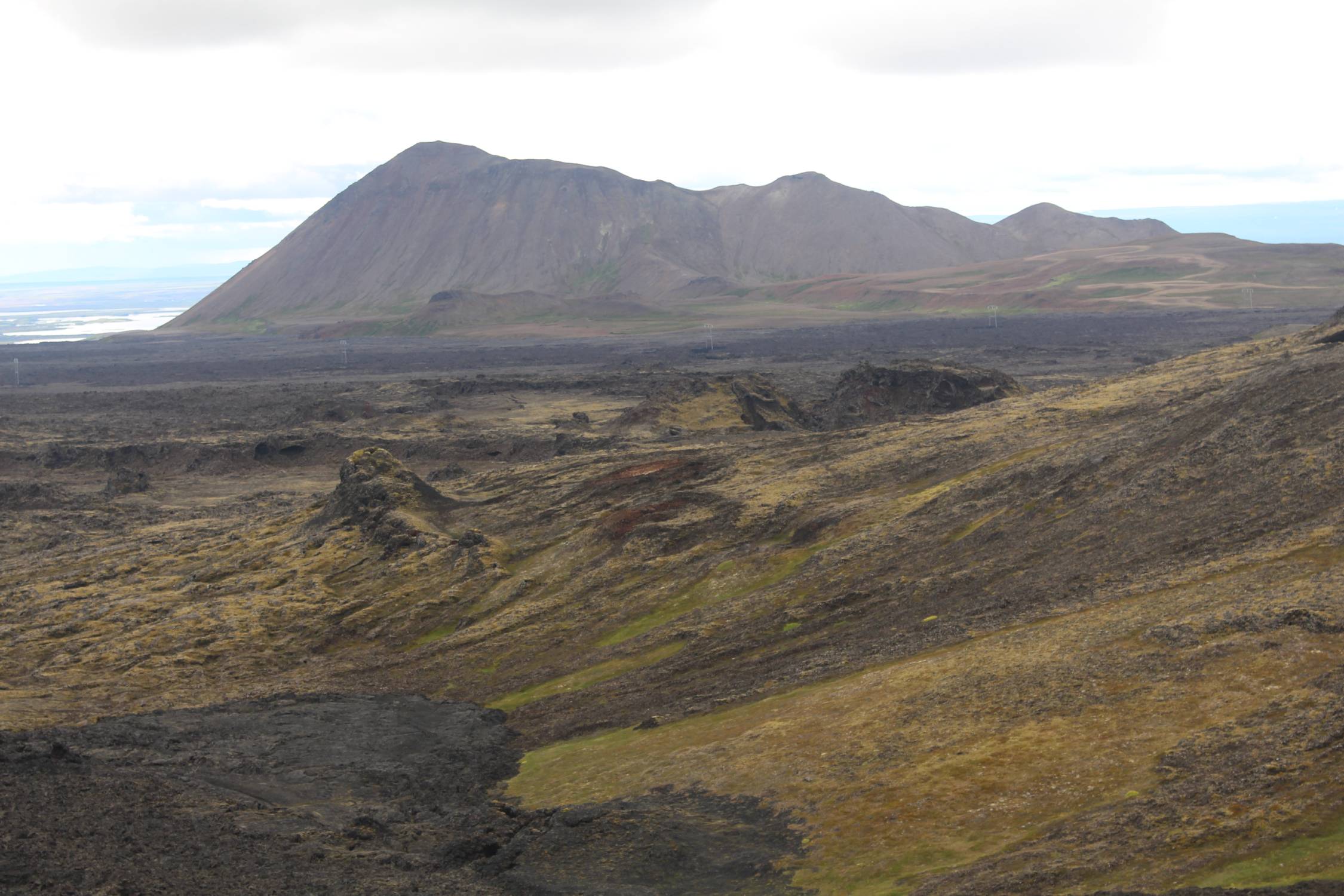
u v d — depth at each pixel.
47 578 139.50
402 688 88.69
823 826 43.75
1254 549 66.88
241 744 71.06
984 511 96.56
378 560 125.25
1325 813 34.22
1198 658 50.34
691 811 48.31
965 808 42.16
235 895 41.53
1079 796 40.97
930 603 78.06
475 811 55.62
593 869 43.31
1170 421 102.19
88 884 42.28
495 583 112.44
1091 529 82.56
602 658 85.88
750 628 83.50
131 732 73.12
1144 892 32.25
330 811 56.34
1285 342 142.62
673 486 137.38
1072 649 56.16
